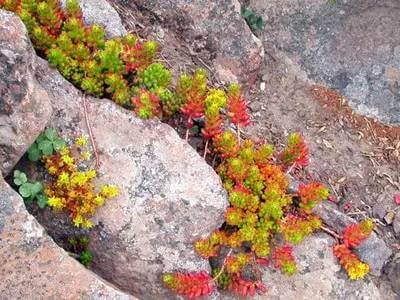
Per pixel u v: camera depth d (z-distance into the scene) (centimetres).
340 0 127
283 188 96
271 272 96
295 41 129
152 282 91
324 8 128
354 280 98
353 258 96
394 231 113
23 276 78
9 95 82
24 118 83
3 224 79
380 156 122
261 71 126
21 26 84
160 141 92
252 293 93
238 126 101
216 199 91
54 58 91
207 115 94
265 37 129
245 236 91
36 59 91
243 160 94
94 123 92
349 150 121
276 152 113
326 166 117
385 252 103
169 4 115
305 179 113
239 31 119
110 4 111
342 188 115
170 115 100
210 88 115
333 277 97
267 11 129
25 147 85
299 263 97
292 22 129
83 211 86
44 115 85
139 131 92
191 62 116
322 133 122
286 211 98
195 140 100
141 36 113
